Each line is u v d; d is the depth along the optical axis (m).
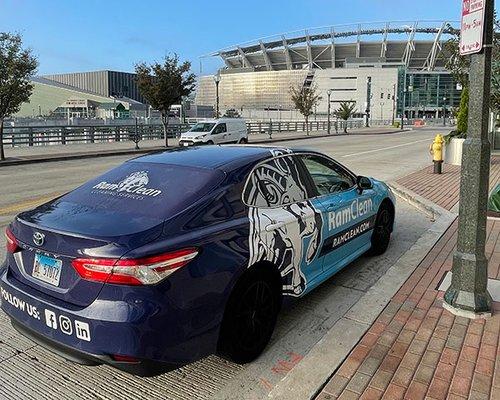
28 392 3.12
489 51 3.66
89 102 86.62
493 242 6.21
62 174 15.14
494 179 12.27
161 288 2.77
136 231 2.90
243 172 3.71
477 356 3.36
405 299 4.39
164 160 4.03
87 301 2.80
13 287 3.20
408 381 3.07
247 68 175.00
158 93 27.64
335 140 37.75
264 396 3.08
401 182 12.34
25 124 34.28
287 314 4.31
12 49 18.22
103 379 3.29
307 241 4.02
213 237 3.13
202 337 2.97
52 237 2.98
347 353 3.45
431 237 6.59
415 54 164.00
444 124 94.12
